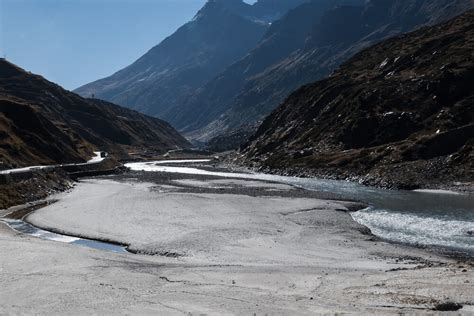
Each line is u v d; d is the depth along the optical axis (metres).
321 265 33.31
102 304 23.34
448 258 35.09
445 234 44.22
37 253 35.31
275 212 56.28
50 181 87.75
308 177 105.75
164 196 70.00
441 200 64.50
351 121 120.00
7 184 71.94
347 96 136.25
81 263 32.69
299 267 32.19
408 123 107.75
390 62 147.50
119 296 24.73
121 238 45.16
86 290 25.88
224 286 26.77
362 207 60.38
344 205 61.16
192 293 25.17
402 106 115.25
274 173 120.88
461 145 86.50
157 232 46.53
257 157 147.50
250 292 25.42
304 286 26.80
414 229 46.72
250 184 91.88
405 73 131.75
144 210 58.62
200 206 60.78
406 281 26.86
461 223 48.72
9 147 101.50
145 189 84.19
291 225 48.66
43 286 26.72
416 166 84.31
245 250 38.44
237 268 31.78
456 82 110.31
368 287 25.94
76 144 159.62
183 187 87.06
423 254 36.50
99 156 159.75
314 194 73.25
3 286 26.78
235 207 59.88
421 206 60.12
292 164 119.19
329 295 24.77
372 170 92.44
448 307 22.12
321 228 47.16
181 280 28.30
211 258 36.19
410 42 159.12
